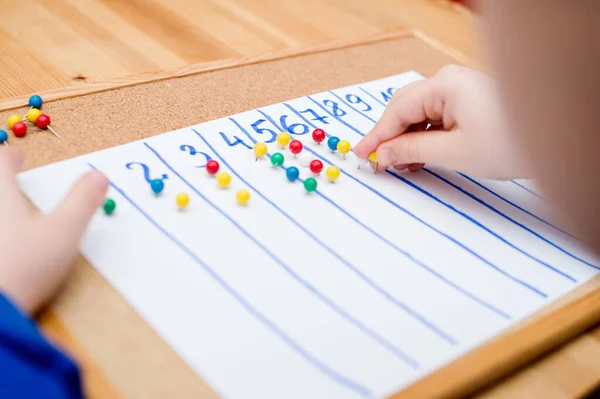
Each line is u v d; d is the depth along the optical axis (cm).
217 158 50
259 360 40
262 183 49
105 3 65
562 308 44
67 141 50
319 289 43
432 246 46
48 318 41
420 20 72
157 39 62
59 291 42
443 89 50
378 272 45
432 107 50
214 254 44
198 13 66
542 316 43
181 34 63
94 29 61
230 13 67
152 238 45
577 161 35
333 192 49
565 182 36
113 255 44
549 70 34
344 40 65
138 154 50
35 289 41
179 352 40
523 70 35
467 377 40
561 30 33
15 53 57
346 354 41
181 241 45
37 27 61
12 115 52
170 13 66
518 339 42
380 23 70
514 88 35
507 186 52
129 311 42
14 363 37
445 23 72
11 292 40
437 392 40
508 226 48
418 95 50
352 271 44
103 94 54
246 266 44
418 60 65
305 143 53
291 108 56
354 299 43
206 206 47
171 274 43
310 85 59
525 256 47
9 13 62
